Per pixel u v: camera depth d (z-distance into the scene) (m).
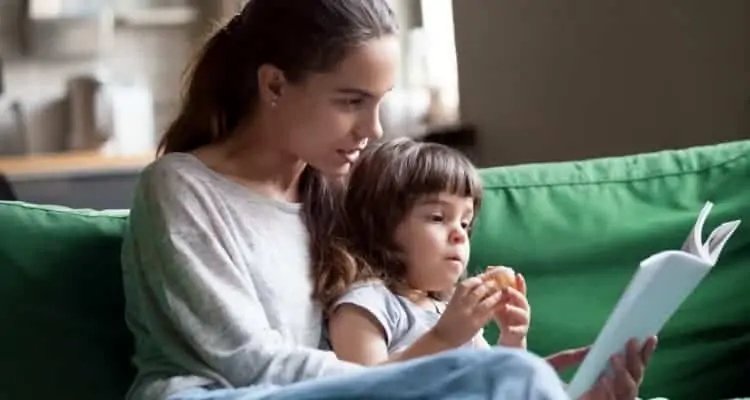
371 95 1.35
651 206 1.75
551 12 2.82
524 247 1.70
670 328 1.71
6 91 4.07
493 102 3.11
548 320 1.67
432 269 1.46
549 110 2.87
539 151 2.93
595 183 1.77
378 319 1.41
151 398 1.29
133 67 4.20
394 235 1.48
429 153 1.48
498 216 1.71
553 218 1.72
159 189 1.35
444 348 1.30
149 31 4.21
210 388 1.27
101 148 4.02
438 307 1.49
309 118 1.35
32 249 1.50
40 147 4.10
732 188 1.77
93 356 1.50
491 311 1.31
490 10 3.07
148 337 1.38
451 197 1.47
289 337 1.39
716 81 2.33
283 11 1.37
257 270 1.38
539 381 1.00
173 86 4.24
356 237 1.50
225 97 1.45
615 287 1.70
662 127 2.49
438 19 3.69
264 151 1.44
